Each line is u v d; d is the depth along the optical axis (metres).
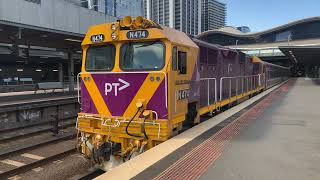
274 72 40.59
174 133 8.50
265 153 7.06
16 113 16.31
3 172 8.72
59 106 19.20
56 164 9.89
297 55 55.16
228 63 15.24
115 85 8.49
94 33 8.84
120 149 8.49
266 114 13.00
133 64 8.33
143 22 8.17
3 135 13.39
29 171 9.30
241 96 18.48
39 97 23.38
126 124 8.23
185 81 9.02
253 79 23.03
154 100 8.02
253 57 23.25
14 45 23.41
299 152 7.17
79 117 9.08
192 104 10.19
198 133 8.85
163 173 5.73
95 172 9.07
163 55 8.02
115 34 8.44
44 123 15.98
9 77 47.47
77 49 28.16
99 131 8.65
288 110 14.36
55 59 45.72
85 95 9.05
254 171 5.91
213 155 6.87
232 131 9.34
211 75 12.35
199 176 5.64
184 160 6.47
